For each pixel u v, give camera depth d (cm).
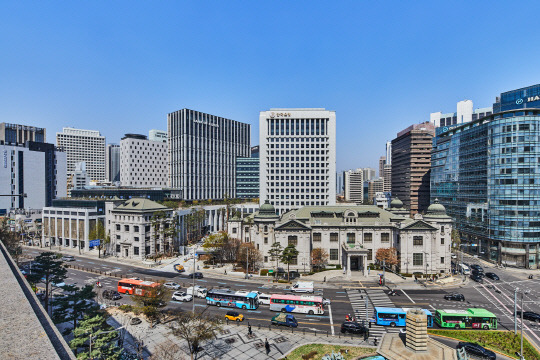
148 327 5975
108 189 17475
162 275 9656
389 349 3844
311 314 6662
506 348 5209
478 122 13288
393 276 9588
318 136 18138
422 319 3772
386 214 11175
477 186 12744
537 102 13312
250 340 5472
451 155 15088
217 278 9400
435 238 9906
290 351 5012
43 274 6412
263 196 18288
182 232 14475
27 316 1161
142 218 11694
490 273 9625
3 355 867
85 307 5434
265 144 18275
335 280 9206
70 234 13550
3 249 2486
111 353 4238
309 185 18150
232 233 12275
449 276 9525
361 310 6919
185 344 5341
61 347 1030
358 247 9869
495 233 11438
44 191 19850
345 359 4622
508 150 11144
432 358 3622
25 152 19025
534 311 6894
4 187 18150
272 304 6869
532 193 10856
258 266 10388
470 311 6169
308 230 10150
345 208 11531
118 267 10625
